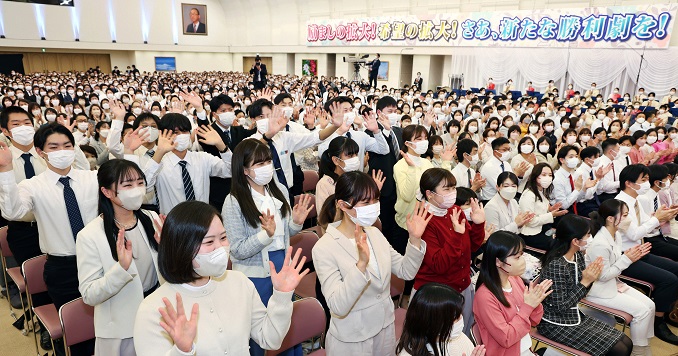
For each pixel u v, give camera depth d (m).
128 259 1.57
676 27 11.71
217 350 1.24
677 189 4.90
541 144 5.07
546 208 3.77
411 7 18.31
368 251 1.66
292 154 3.75
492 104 10.48
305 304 2.04
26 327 2.83
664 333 3.15
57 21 21.66
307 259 2.92
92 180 2.34
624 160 4.92
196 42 27.00
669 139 6.70
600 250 2.83
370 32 19.67
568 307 2.42
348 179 1.81
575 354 2.35
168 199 2.70
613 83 13.07
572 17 13.54
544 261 2.59
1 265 3.21
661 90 12.15
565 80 14.06
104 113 7.07
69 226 2.21
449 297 1.62
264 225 1.92
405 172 3.36
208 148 3.31
